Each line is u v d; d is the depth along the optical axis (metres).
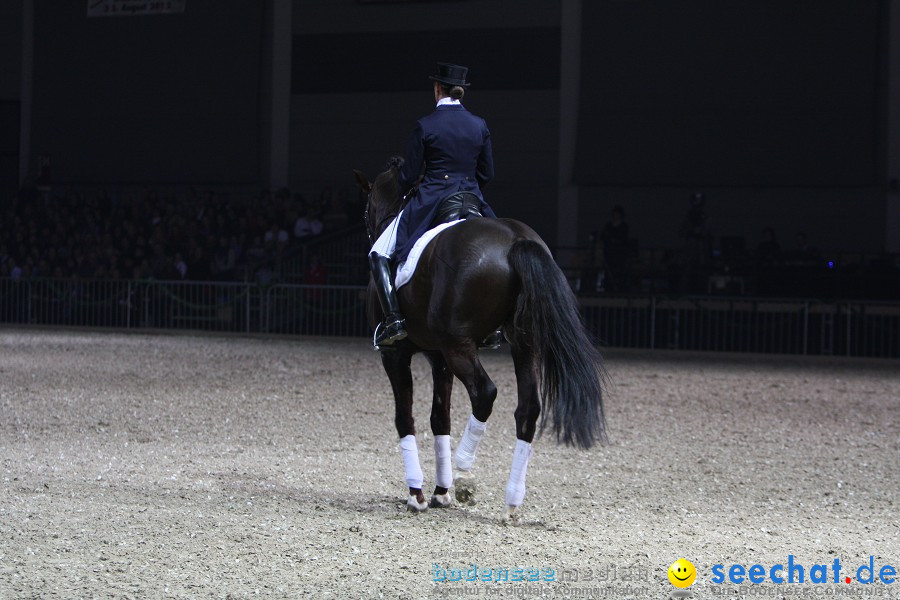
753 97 25.33
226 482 7.69
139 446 9.30
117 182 30.30
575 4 26.66
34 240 27.72
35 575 5.13
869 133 24.67
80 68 30.48
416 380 14.77
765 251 22.47
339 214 25.94
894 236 24.62
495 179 27.34
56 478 7.72
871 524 6.72
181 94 29.80
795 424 11.39
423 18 27.92
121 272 25.72
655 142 25.92
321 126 28.88
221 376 15.02
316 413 11.55
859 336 21.06
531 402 6.29
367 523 6.45
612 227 23.34
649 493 7.64
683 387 14.72
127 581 5.05
